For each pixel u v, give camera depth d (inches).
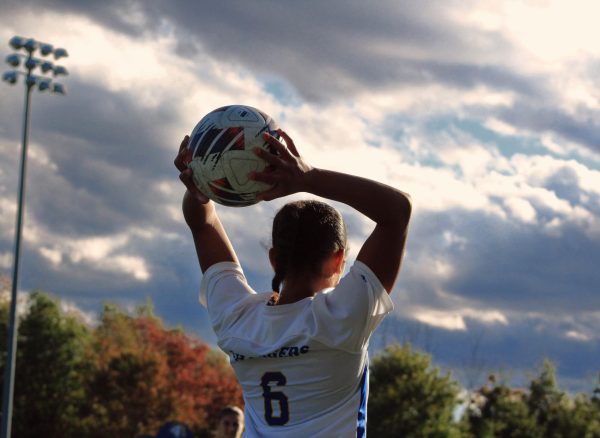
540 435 2322.8
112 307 2918.3
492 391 2406.5
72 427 2353.6
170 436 411.5
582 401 2433.6
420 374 2106.3
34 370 2405.3
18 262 1284.4
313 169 127.5
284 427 130.6
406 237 128.1
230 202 135.9
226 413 378.3
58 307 2477.9
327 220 133.5
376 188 125.3
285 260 134.0
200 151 133.9
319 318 126.4
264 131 131.1
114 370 2372.0
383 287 126.6
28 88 1309.1
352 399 130.4
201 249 154.0
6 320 2476.6
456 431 2127.2
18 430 2357.3
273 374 131.4
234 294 144.6
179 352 2573.8
